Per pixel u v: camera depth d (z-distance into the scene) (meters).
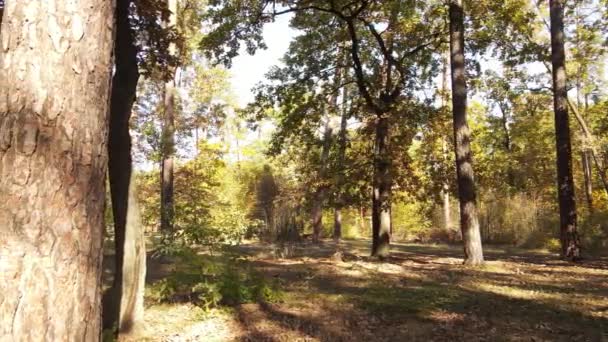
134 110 23.61
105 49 2.77
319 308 8.92
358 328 7.81
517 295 10.21
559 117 17.16
